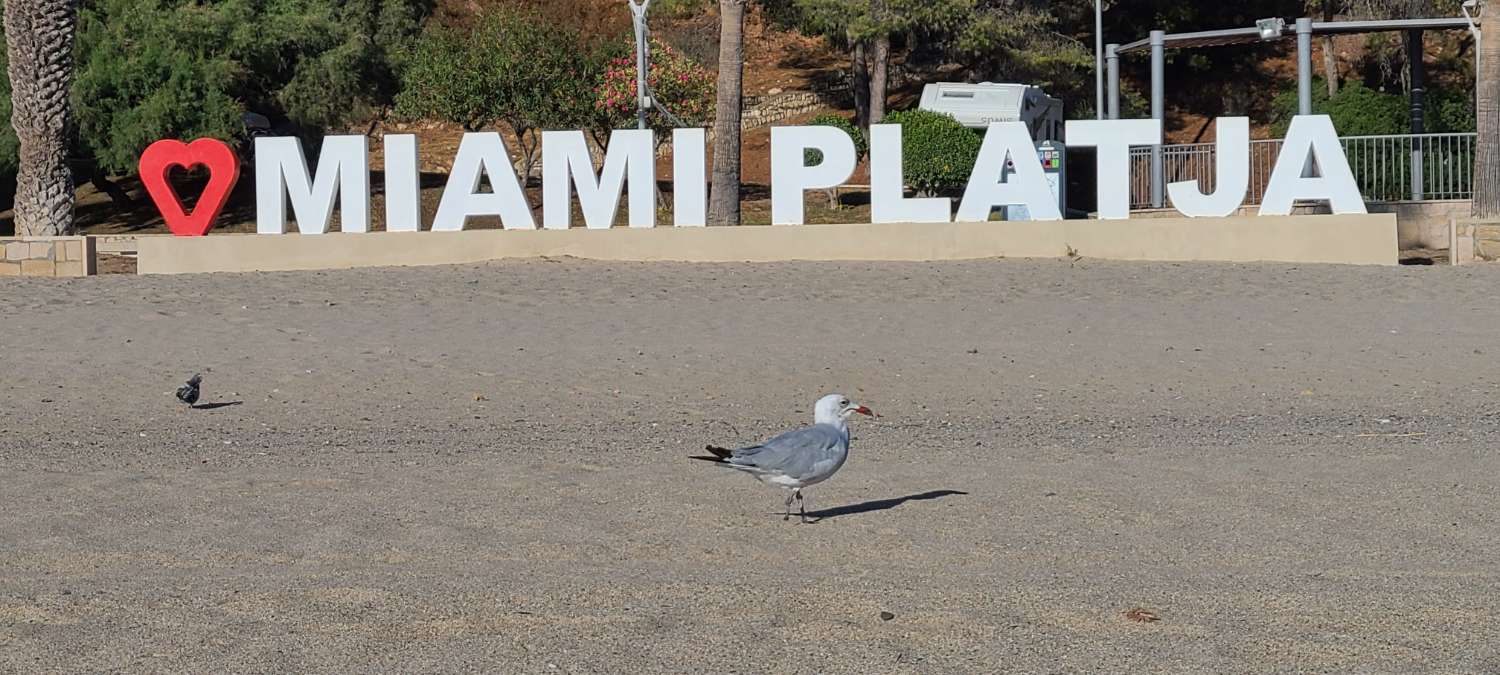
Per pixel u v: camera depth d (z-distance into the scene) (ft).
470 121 145.18
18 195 92.94
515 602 26.53
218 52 143.74
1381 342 63.87
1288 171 87.71
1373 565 28.94
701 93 152.97
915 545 31.04
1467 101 148.36
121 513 34.88
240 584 27.99
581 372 59.00
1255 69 190.08
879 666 22.95
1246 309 71.20
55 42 92.07
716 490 37.35
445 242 87.71
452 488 37.88
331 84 150.82
